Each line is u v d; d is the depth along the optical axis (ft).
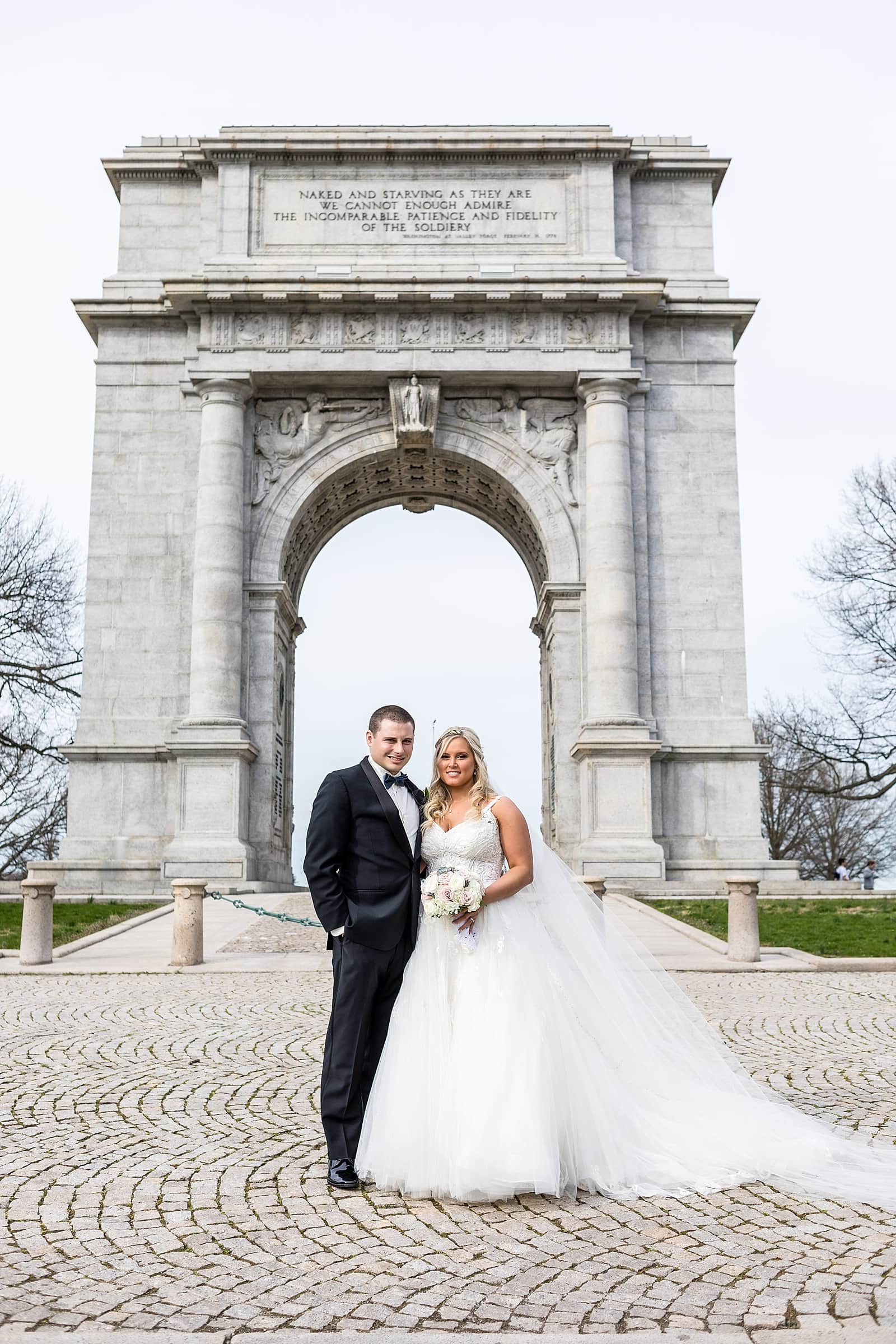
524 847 24.22
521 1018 22.97
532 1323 16.52
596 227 119.14
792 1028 42.01
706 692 114.93
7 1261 19.15
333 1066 23.72
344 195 119.96
